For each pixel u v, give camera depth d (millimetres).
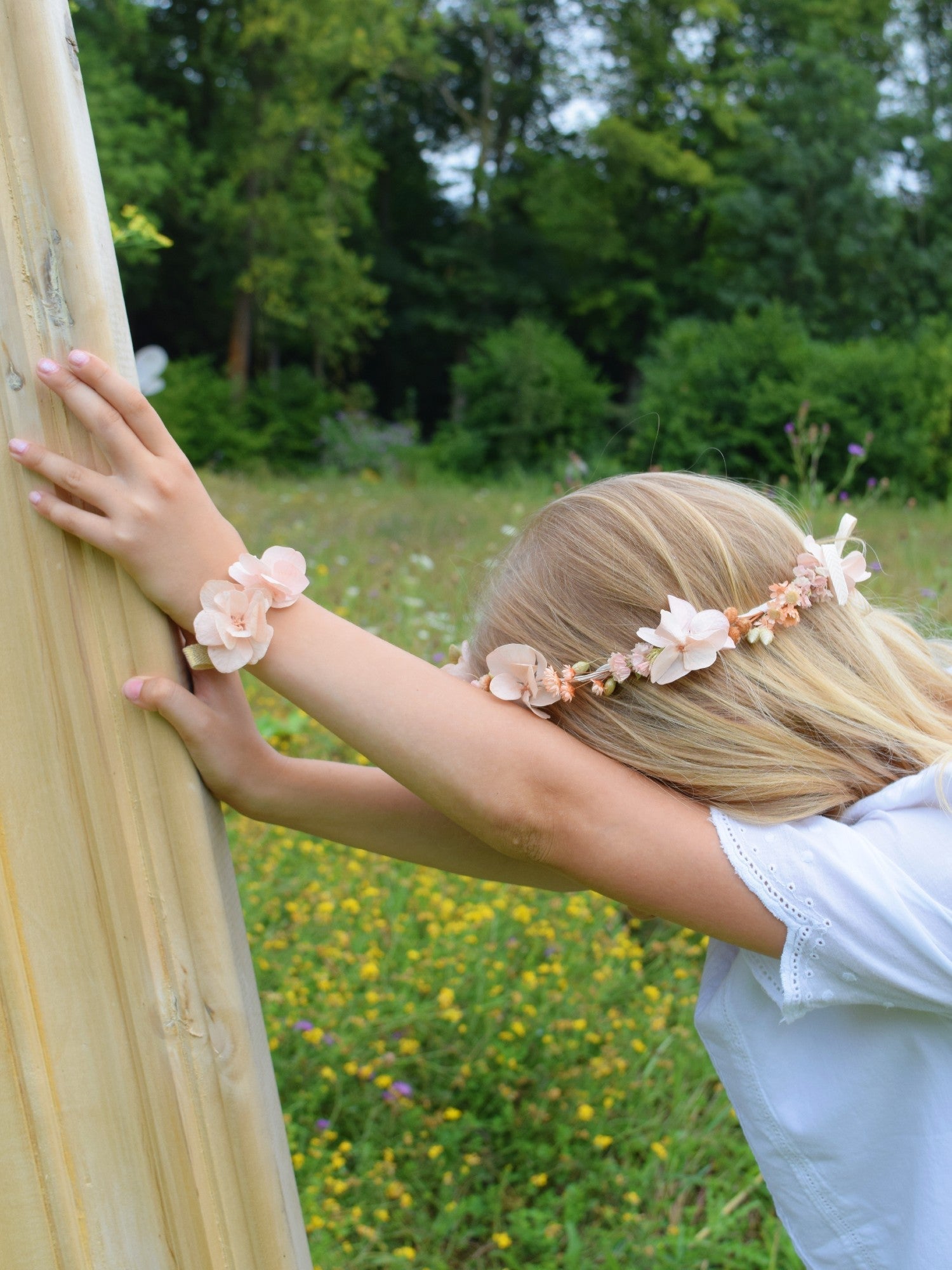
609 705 960
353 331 19516
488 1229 1746
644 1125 1909
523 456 15828
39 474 758
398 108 21047
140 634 788
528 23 20578
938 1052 927
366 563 5039
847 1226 990
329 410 16891
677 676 930
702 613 936
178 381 15016
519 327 16562
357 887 2344
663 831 863
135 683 782
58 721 776
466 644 1110
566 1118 1893
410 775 827
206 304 18359
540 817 847
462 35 20609
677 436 12430
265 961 2072
